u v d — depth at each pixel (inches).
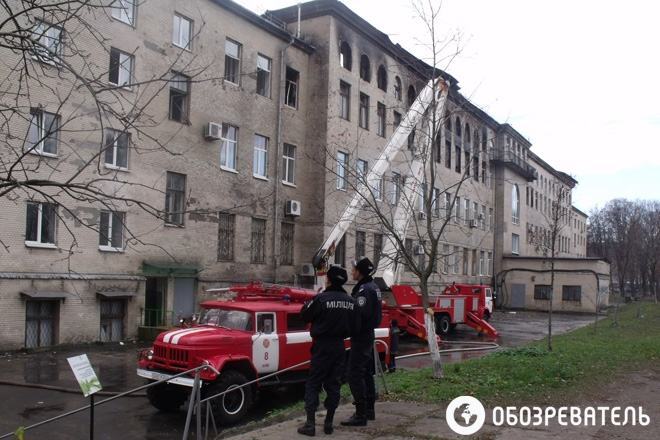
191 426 366.3
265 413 416.2
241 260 1059.3
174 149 930.1
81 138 759.7
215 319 434.0
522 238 2413.9
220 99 1023.6
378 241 1202.6
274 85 1152.8
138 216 865.5
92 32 257.3
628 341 772.6
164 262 905.5
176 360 386.0
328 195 1206.3
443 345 882.1
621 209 3668.8
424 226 1226.0
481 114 854.5
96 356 685.9
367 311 296.5
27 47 223.8
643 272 3339.1
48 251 745.0
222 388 378.0
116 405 428.5
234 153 1063.0
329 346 282.2
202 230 976.3
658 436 286.7
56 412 404.8
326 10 1232.2
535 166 2632.9
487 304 1321.4
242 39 1077.1
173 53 922.7
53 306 760.3
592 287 2005.4
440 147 1555.1
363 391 299.0
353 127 1298.0
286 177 1192.2
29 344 731.4
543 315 1825.8
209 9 1002.7
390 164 856.9
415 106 754.8
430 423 304.7
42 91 706.8
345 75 1282.0
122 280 835.4
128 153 850.8
